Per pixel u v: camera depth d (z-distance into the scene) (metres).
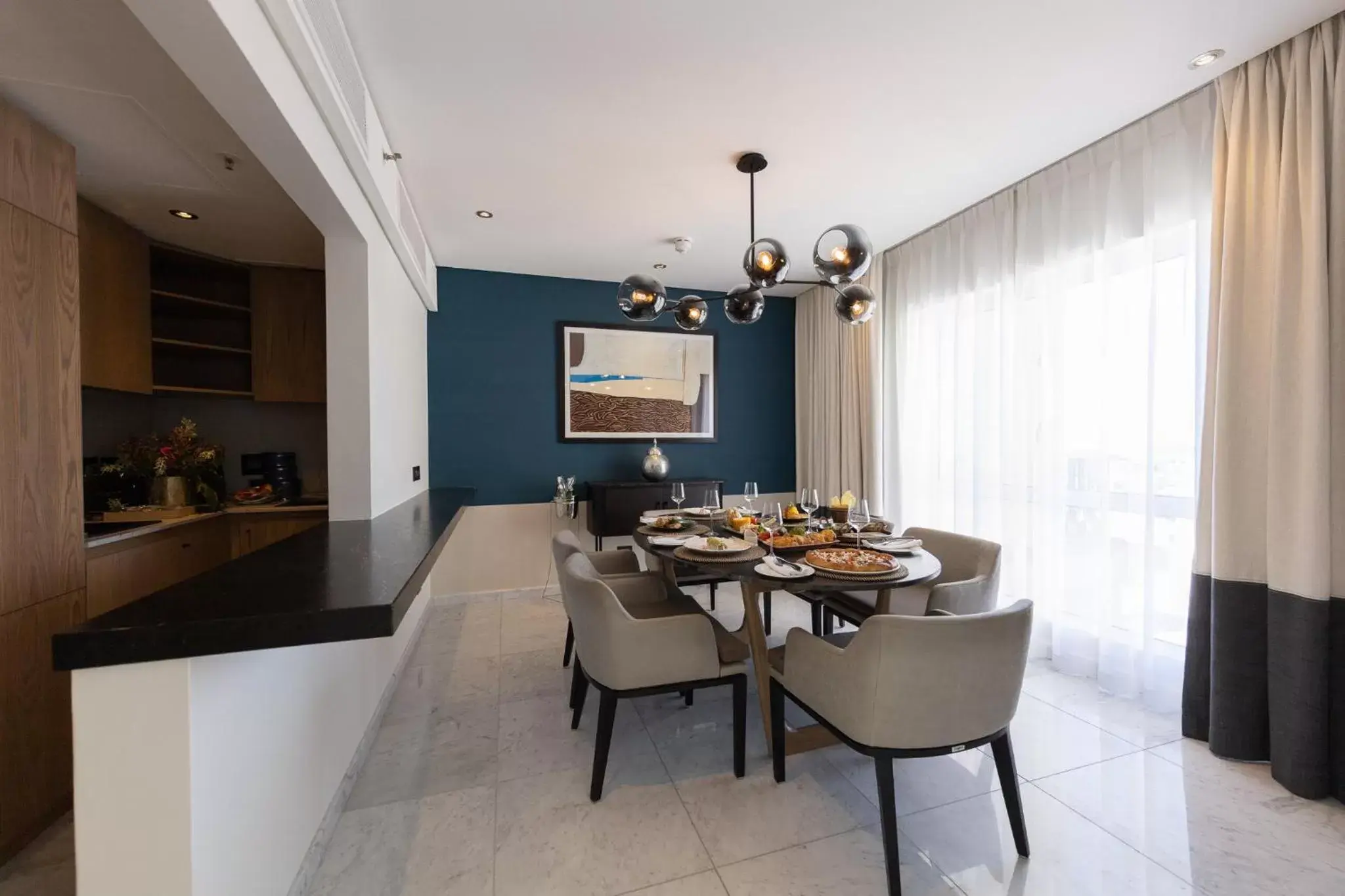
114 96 1.60
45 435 1.66
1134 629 2.35
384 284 2.44
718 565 1.91
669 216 3.05
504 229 3.22
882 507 3.77
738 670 1.86
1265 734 1.85
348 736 1.82
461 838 1.58
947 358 3.26
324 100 1.52
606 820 1.66
